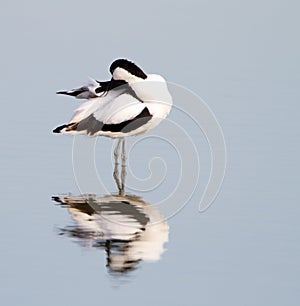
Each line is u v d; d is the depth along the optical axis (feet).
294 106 60.54
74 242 36.78
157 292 32.19
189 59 76.02
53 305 31.07
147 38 83.20
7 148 50.08
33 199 42.19
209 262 34.99
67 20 89.56
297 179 45.21
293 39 85.35
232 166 47.50
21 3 95.66
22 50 78.54
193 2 98.99
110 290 32.32
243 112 58.65
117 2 97.19
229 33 86.84
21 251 35.70
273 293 32.27
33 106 60.29
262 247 36.45
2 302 31.24
